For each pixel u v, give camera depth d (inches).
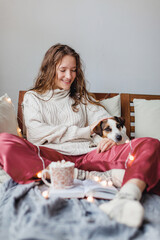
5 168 48.2
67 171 45.4
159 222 33.9
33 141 63.7
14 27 99.9
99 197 43.6
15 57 99.6
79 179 52.5
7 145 49.1
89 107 73.5
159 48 111.0
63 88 71.4
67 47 72.4
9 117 66.4
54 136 61.8
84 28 105.2
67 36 103.9
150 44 110.3
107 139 56.7
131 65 108.5
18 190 44.3
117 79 107.2
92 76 105.4
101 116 72.2
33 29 101.3
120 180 49.7
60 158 57.6
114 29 107.6
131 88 108.3
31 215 35.5
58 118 68.2
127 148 52.1
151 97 90.7
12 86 99.0
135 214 31.5
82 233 29.7
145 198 44.6
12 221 34.8
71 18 104.3
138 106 84.2
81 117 70.1
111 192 44.4
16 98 99.1
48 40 102.3
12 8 100.0
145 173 41.4
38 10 102.0
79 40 104.8
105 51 106.6
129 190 37.6
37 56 101.1
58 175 45.2
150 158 44.4
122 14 108.4
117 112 83.0
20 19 100.5
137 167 42.3
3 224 35.0
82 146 61.9
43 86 71.7
